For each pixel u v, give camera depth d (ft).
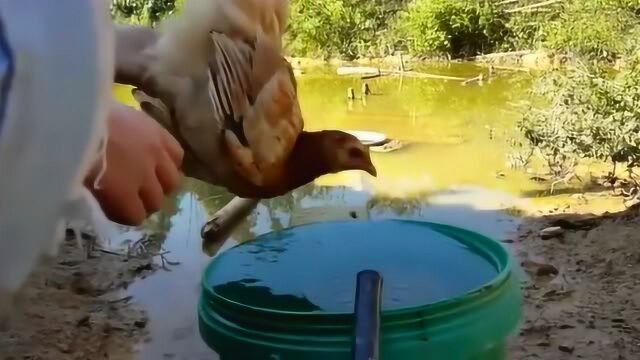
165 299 12.19
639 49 17.81
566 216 15.02
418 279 4.10
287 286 4.09
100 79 1.70
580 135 16.55
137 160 2.74
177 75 4.12
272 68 4.62
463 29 34.68
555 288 11.73
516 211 15.60
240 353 3.63
